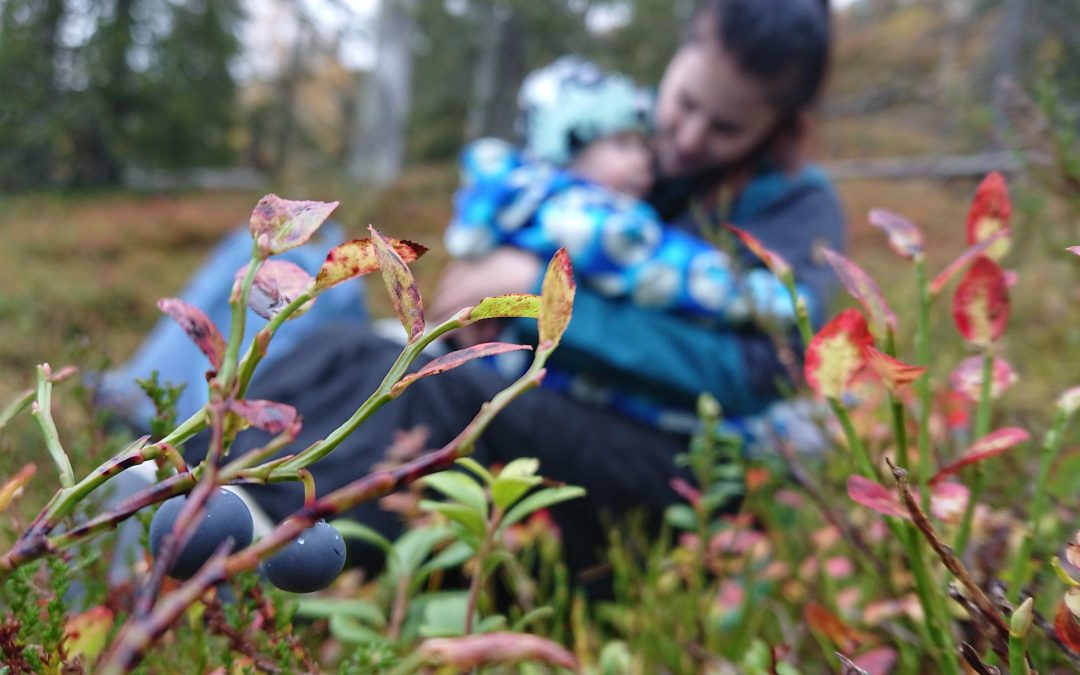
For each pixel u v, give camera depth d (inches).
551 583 50.4
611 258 58.8
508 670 30.2
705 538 40.0
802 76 69.7
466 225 65.1
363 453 49.8
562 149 79.2
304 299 13.8
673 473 56.3
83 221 388.5
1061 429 19.3
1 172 490.9
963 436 33.4
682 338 57.4
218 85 580.4
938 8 384.5
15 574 18.0
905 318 59.7
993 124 50.3
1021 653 15.7
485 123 591.5
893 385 18.3
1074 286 53.0
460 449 12.0
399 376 13.5
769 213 69.9
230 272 91.0
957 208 319.0
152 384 20.3
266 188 567.5
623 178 75.2
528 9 528.7
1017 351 58.1
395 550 34.4
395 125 586.9
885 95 335.9
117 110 534.9
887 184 430.0
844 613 32.3
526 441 54.7
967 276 21.0
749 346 57.0
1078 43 88.2
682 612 38.2
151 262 329.4
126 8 546.0
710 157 71.9
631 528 52.0
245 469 12.9
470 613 26.2
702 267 58.2
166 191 557.3
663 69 519.5
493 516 26.4
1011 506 29.8
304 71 850.8
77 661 18.8
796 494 41.5
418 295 13.8
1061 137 40.8
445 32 647.1
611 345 57.8
